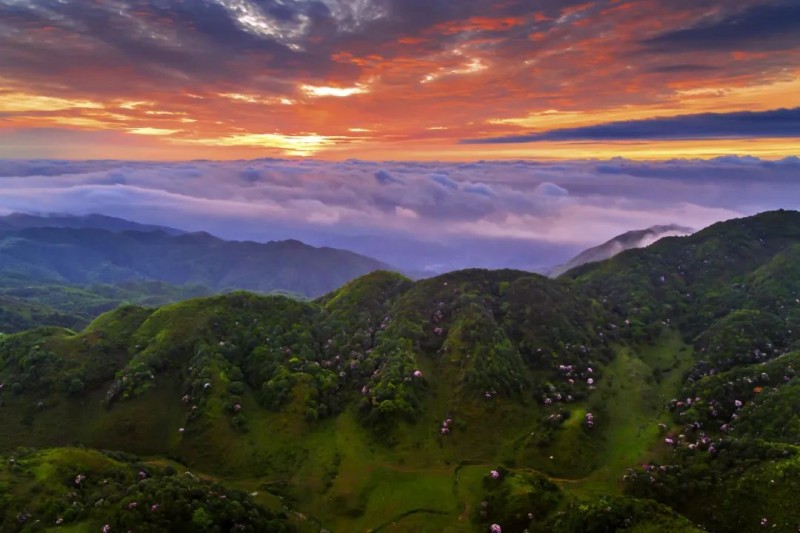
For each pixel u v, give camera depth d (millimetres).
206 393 147750
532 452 135250
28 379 151250
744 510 99125
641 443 137375
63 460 109000
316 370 163250
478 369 158625
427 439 140875
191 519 95500
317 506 119812
